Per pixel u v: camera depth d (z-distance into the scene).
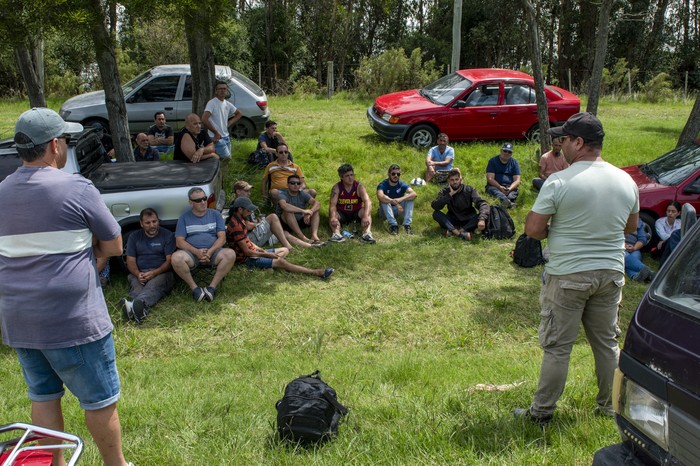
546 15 32.09
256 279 8.17
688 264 2.76
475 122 13.17
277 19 30.45
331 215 9.57
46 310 2.60
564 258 3.43
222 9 8.99
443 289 7.99
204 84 11.97
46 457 2.32
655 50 32.53
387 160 12.23
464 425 3.60
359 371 5.26
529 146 12.86
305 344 6.63
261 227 8.88
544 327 3.58
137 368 5.83
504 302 7.52
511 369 5.26
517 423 3.61
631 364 2.65
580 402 3.91
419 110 12.99
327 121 16.58
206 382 5.14
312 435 3.52
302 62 31.25
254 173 11.23
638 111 20.95
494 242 9.61
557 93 13.64
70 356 2.67
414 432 3.53
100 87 23.61
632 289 8.28
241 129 13.84
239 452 3.39
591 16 31.50
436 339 6.86
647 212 9.17
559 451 3.24
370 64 22.62
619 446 2.73
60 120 2.72
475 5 32.50
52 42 21.62
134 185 7.67
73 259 2.64
